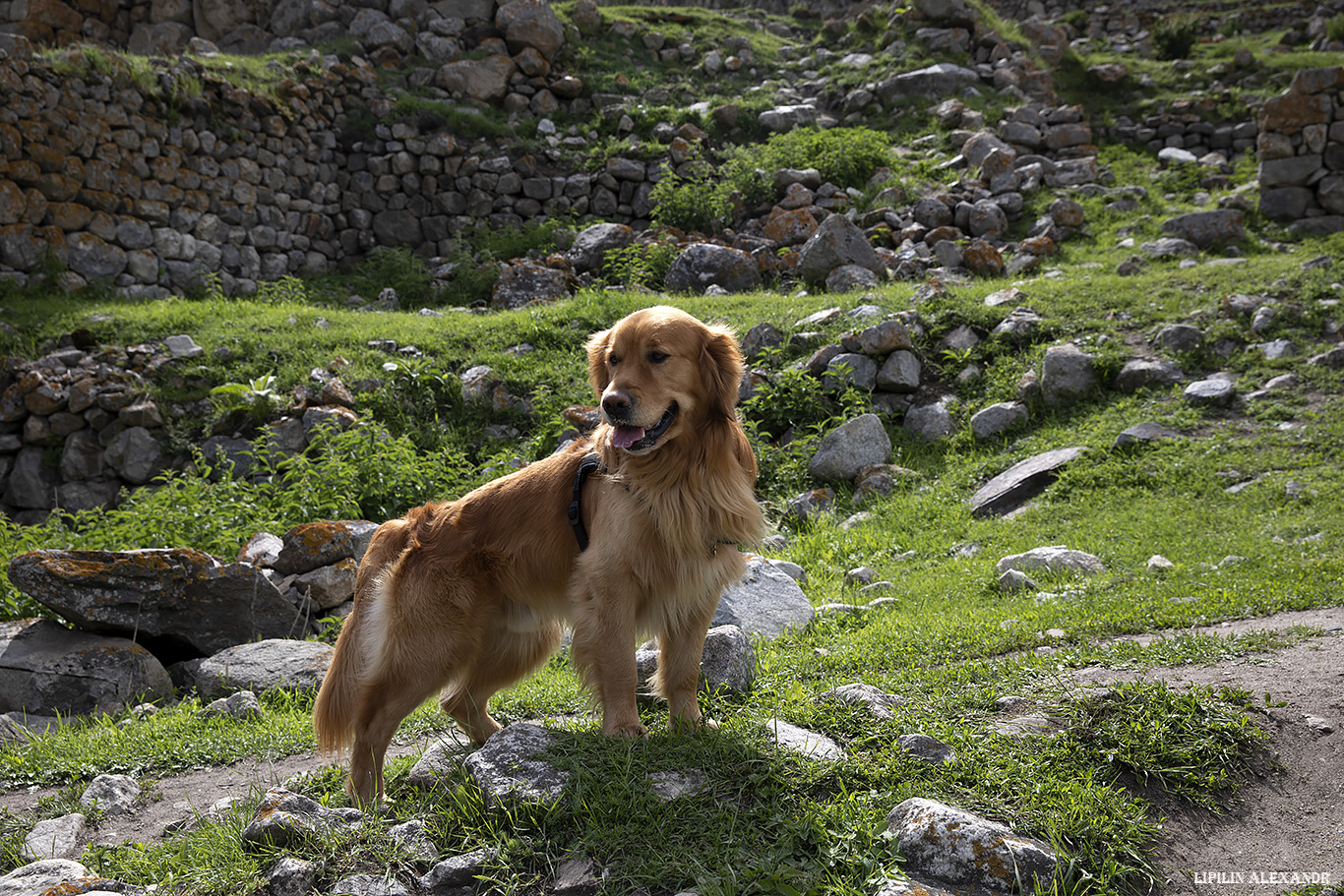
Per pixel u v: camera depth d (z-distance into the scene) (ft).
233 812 10.81
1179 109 61.36
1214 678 12.77
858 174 55.83
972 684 13.57
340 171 57.67
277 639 19.72
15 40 43.47
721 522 11.65
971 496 27.40
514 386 36.19
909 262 44.01
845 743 11.69
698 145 58.44
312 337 38.93
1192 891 9.11
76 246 44.73
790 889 8.50
